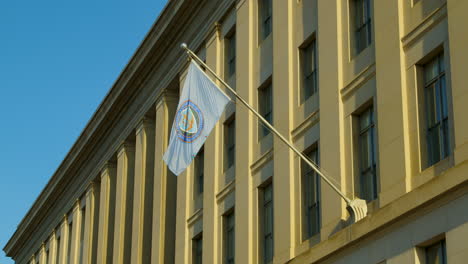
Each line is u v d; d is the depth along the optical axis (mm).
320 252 28406
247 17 37781
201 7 41781
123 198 50281
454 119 24422
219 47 40375
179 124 30406
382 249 25781
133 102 49688
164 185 44312
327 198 29609
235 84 38062
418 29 26656
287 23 34188
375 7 28500
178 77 44500
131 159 51094
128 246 49312
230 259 36531
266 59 35938
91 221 55781
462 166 23156
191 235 40250
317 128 31344
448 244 23500
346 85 29734
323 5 31672
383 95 27453
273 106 34219
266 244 33938
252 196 35094
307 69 33000
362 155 28766
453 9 24984
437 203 24000
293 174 32250
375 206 27297
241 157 36281
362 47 29672
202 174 40625
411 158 26125
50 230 65125
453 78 24672
